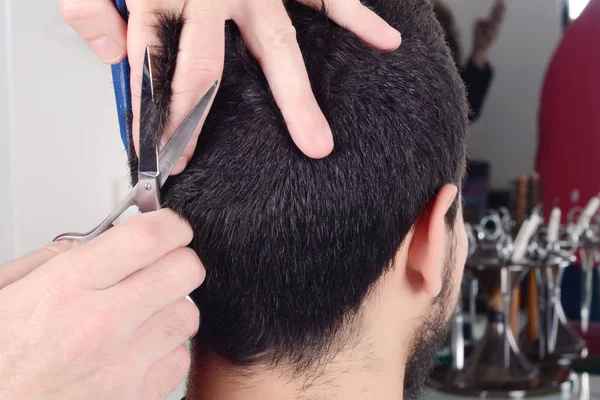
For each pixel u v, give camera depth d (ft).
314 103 1.48
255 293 1.60
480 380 3.91
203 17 1.49
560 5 4.23
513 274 3.90
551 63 4.28
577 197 4.33
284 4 1.63
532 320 4.33
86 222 4.07
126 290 1.40
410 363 1.86
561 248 4.27
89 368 1.41
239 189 1.54
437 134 1.62
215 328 1.67
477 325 4.46
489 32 4.34
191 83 1.48
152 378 1.53
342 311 1.62
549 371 4.12
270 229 1.55
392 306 1.70
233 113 1.55
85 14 1.57
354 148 1.53
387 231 1.59
